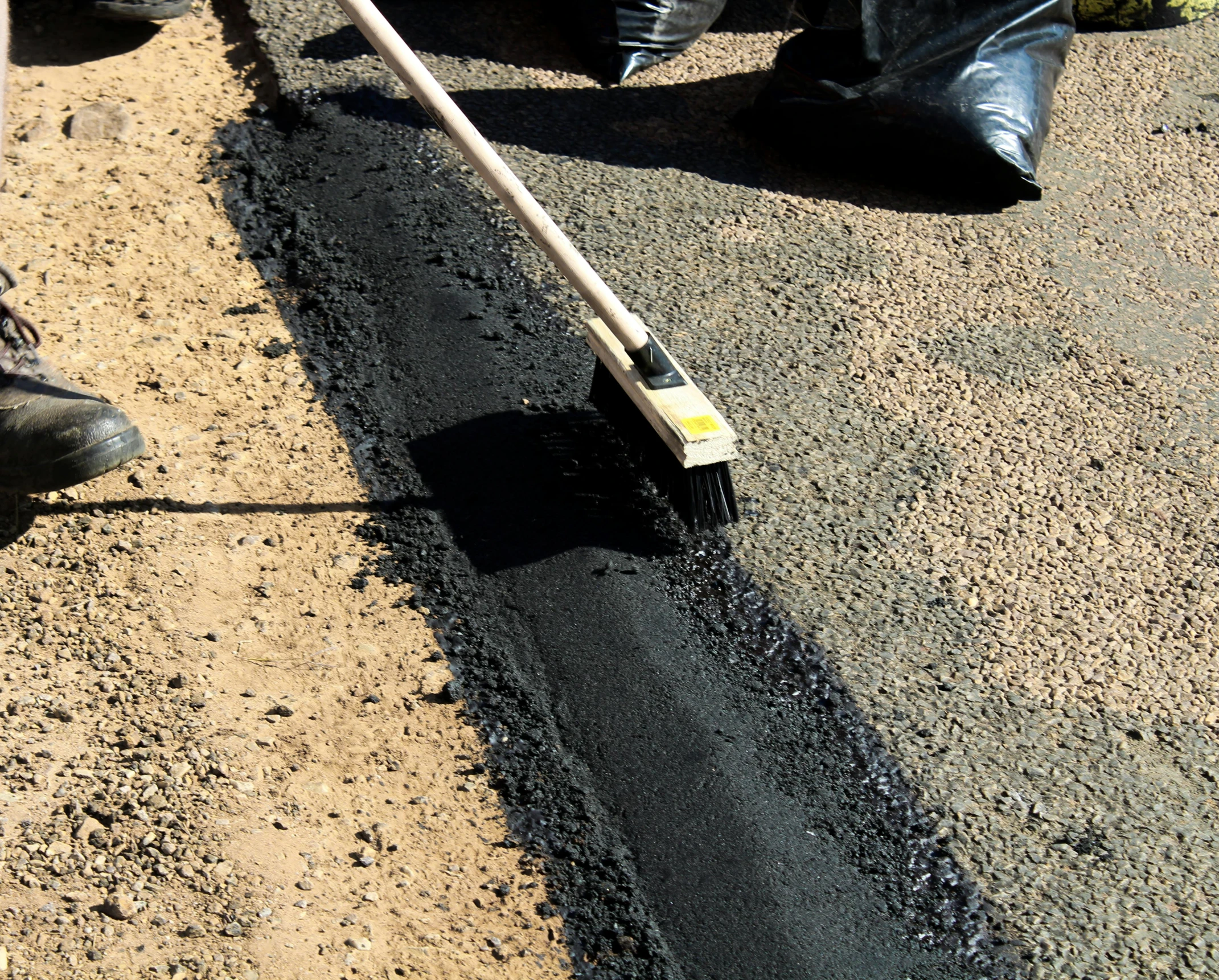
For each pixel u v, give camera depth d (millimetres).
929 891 2020
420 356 3057
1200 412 3090
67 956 1850
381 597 2477
